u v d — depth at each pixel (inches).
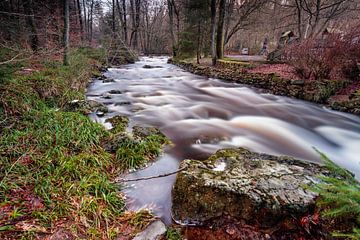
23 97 212.1
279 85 412.2
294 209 103.0
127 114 281.6
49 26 506.9
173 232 107.5
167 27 1512.1
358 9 757.3
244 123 270.7
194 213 115.0
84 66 471.2
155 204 128.5
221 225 110.4
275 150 205.0
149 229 107.2
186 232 110.6
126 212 120.2
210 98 391.2
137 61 959.0
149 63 901.8
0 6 459.8
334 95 356.2
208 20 733.9
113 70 670.5
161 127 244.5
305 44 389.7
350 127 271.7
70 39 613.0
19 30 463.8
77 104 261.3
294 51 395.2
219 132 237.8
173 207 121.3
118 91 400.2
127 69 703.1
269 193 109.3
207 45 826.2
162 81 534.6
